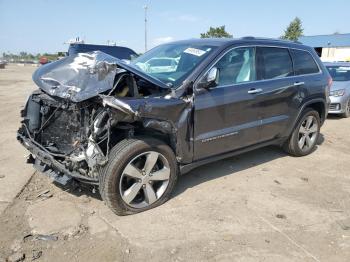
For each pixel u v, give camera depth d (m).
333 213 4.34
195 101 4.34
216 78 4.41
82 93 3.83
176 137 4.25
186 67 4.58
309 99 6.02
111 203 3.93
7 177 5.03
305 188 5.05
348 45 46.59
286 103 5.61
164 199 4.35
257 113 5.14
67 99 3.97
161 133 4.25
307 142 6.39
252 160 6.13
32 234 3.69
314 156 6.50
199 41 5.23
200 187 4.93
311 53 6.28
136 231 3.79
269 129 5.43
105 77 3.88
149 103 3.91
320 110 6.52
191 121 4.34
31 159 4.75
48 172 4.37
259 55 5.26
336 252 3.56
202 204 4.44
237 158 6.20
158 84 4.10
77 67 4.26
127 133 4.09
